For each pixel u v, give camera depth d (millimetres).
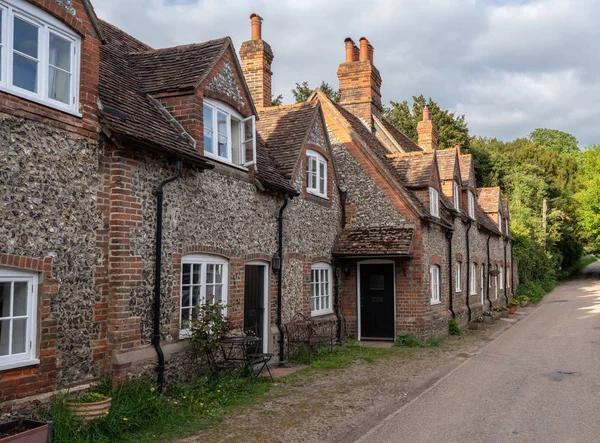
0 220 5980
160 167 8438
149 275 8117
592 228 45375
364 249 15414
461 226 21562
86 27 7371
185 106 9422
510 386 10086
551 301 32031
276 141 14016
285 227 12672
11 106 6148
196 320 8875
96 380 7305
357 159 16609
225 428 7254
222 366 9664
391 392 9641
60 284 6773
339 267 16250
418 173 17172
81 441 5887
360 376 10977
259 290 11742
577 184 57812
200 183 9453
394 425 7613
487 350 14695
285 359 12352
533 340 16531
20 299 6375
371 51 21047
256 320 11547
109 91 8445
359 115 20500
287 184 12445
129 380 7539
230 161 10586
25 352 6355
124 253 7605
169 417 7250
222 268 10227
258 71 16250
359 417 8000
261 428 7312
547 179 53406
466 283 21703
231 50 10812
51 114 6695
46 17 6750
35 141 6469
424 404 8812
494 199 30266
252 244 11102
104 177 7551
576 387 9922
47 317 6570
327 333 14805
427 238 16641
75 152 7062
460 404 8781
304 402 8781
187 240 9023
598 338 16359
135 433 6703
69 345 6906
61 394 6609
